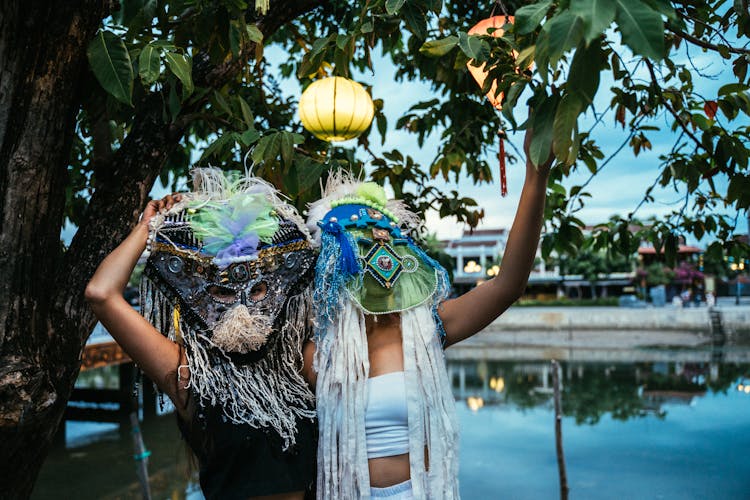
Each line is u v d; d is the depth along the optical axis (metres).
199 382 1.24
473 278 47.12
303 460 1.27
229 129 2.38
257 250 1.32
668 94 2.59
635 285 45.00
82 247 1.81
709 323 28.67
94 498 8.70
